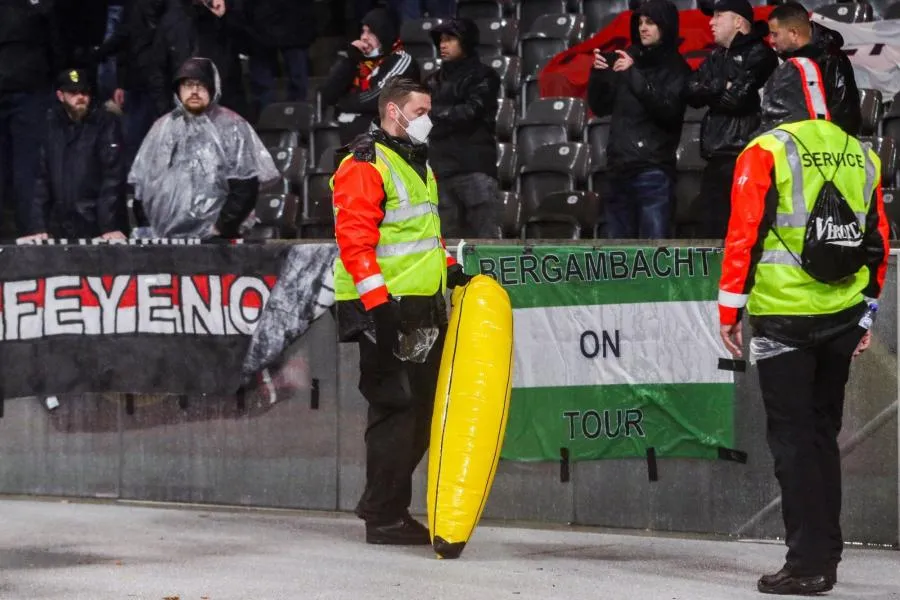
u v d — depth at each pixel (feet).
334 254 68.85
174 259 71.15
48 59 113.19
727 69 78.79
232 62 113.60
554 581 54.49
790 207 51.62
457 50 88.22
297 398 69.92
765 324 52.60
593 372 65.31
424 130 60.23
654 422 64.39
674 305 63.82
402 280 59.67
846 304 52.31
